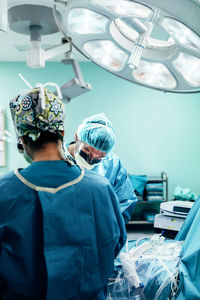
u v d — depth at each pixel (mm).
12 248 790
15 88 4707
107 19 758
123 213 1843
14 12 1172
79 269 822
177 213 2238
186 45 776
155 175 4926
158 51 896
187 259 1172
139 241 1575
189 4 609
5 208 799
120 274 1311
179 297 1162
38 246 805
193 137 4883
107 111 4852
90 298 852
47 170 845
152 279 1277
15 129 905
